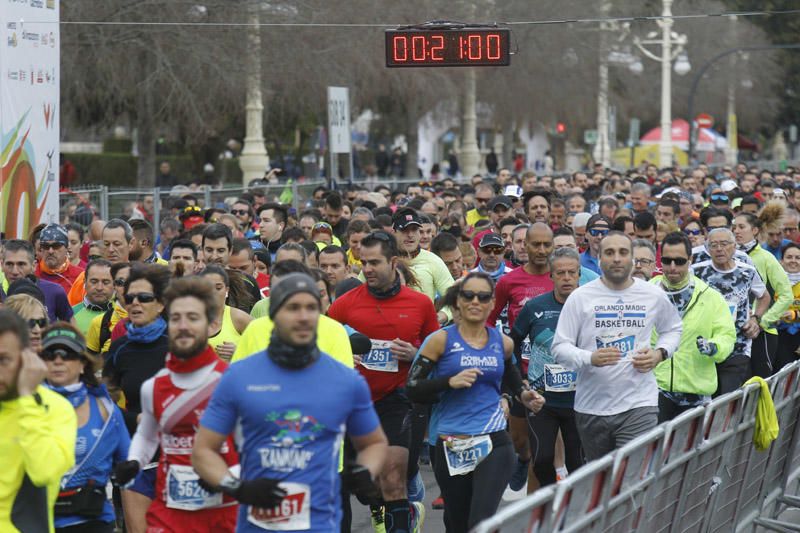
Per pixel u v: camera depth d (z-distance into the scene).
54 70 35.72
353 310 22.12
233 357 19.06
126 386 19.61
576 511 14.95
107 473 17.39
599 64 131.88
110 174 121.00
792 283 34.19
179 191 56.25
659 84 177.62
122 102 86.88
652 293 22.00
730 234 28.53
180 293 15.84
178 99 77.62
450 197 56.62
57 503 16.97
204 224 31.42
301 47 81.19
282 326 13.62
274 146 142.12
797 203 53.34
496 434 19.94
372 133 154.12
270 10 79.56
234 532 16.48
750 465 22.94
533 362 24.16
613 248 21.77
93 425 17.17
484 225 41.31
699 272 28.97
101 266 26.53
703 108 191.62
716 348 24.67
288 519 13.78
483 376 19.80
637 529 17.44
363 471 14.03
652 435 17.22
